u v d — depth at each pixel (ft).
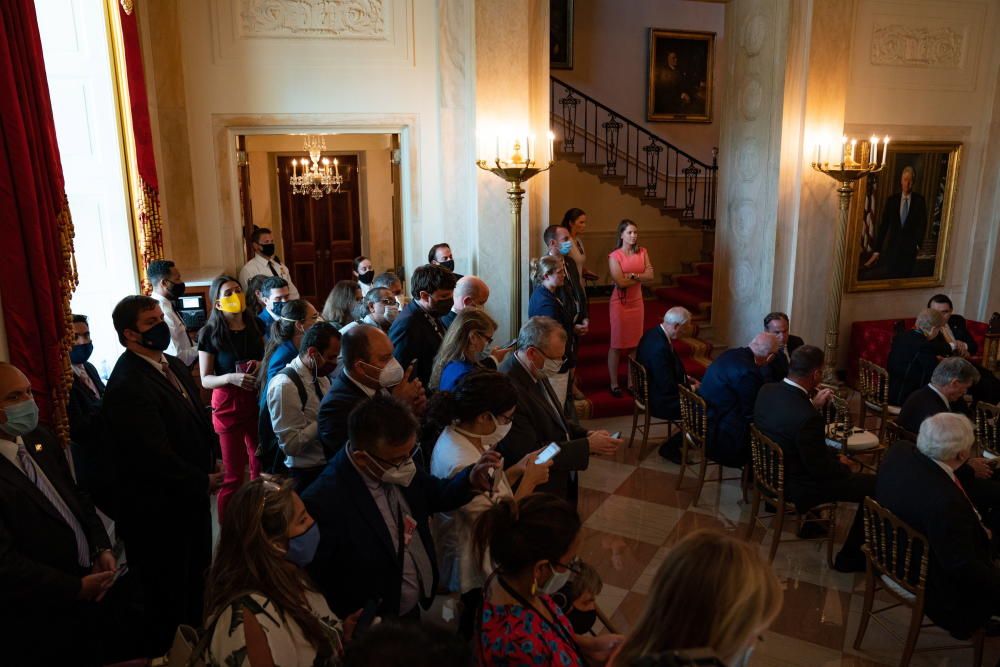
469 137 20.75
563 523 5.81
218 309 14.24
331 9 19.94
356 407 7.39
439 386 10.94
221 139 19.88
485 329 10.94
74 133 14.52
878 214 25.12
